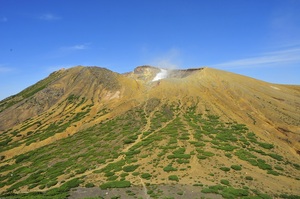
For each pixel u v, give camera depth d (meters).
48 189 59.72
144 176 57.62
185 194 48.91
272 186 52.00
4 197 57.19
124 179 57.62
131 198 48.91
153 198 48.00
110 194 51.72
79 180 60.06
